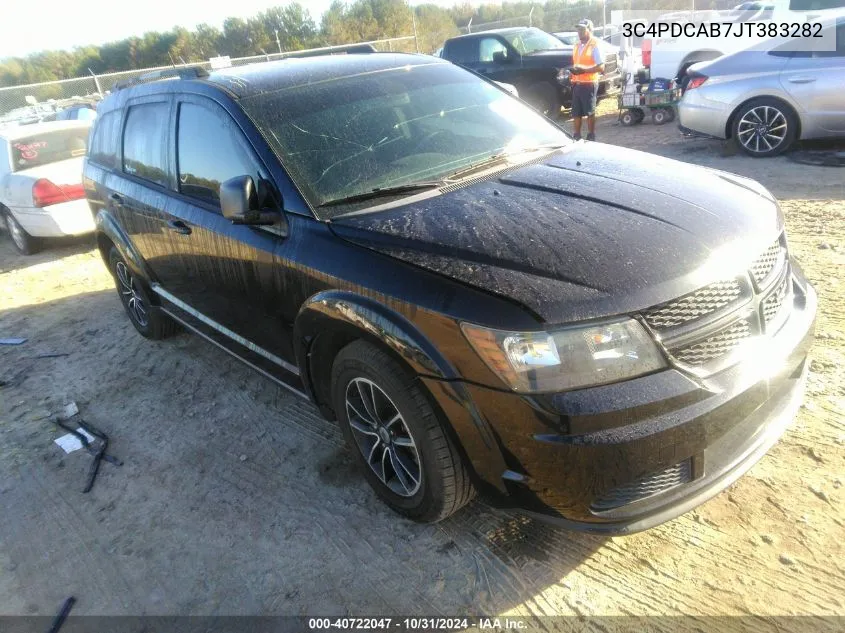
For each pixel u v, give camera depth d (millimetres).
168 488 3391
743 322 2316
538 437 2121
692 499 2262
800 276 2881
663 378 2117
